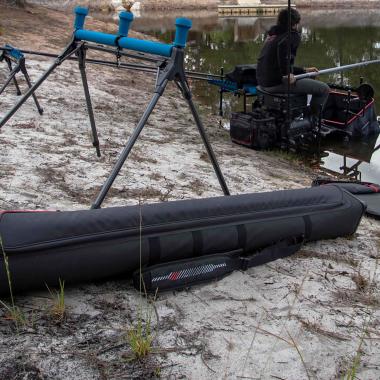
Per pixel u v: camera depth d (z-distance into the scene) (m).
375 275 2.99
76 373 2.03
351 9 34.47
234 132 6.54
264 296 2.67
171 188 4.20
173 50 2.88
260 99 6.83
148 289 2.53
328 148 6.97
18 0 16.95
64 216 2.49
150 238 2.57
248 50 15.84
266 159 6.06
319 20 26.91
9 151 4.52
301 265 3.02
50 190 3.79
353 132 7.23
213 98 9.74
